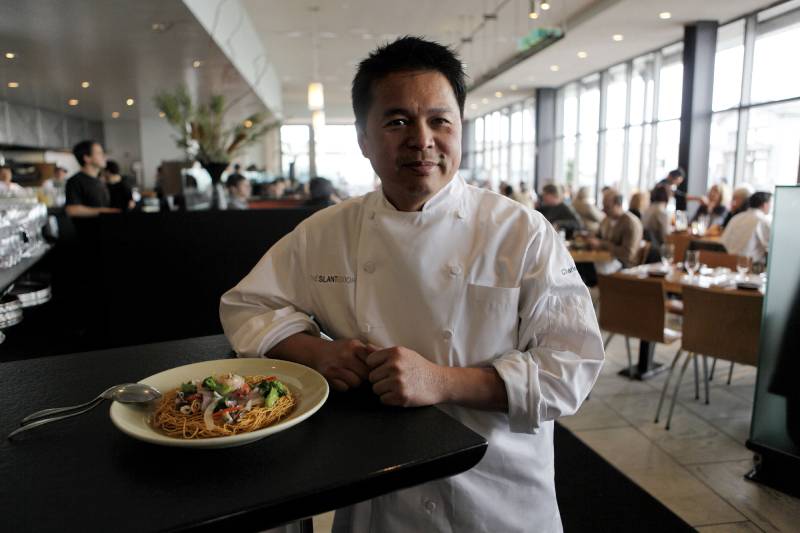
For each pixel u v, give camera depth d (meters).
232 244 2.91
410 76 0.81
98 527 0.50
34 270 3.54
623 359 3.83
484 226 0.89
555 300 0.88
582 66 10.49
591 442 2.63
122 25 4.68
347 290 0.94
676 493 2.20
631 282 3.11
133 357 1.02
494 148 16.98
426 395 0.77
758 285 3.06
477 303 0.87
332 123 17.56
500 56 10.41
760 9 7.02
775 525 2.00
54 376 0.92
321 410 0.76
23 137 10.30
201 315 2.90
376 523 0.90
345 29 8.41
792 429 2.20
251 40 7.84
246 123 3.68
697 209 7.76
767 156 7.12
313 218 1.01
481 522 0.88
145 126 13.23
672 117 8.96
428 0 7.09
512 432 0.88
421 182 0.84
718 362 3.76
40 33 4.95
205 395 0.72
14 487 0.57
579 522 2.02
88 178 4.44
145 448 0.66
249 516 0.53
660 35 8.23
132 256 2.81
